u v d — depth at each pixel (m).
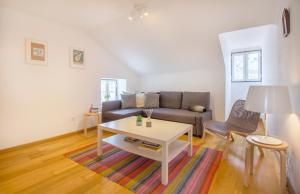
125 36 3.51
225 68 3.67
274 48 2.80
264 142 1.63
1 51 2.44
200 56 3.59
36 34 2.80
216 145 2.77
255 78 4.29
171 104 4.14
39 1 2.34
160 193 1.58
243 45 4.21
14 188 1.64
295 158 1.54
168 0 2.31
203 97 3.71
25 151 2.52
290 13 1.75
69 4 2.43
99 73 3.93
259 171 1.96
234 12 2.40
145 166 2.09
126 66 4.68
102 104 3.73
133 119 2.79
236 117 2.58
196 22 2.73
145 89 5.01
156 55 3.94
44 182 1.75
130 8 2.54
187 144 2.29
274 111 1.53
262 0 2.15
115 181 1.77
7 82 2.51
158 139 1.80
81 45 3.51
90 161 2.21
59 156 2.35
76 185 1.70
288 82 1.85
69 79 3.32
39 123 2.89
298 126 1.47
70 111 3.36
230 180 1.79
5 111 2.50
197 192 1.59
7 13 2.48
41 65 2.88
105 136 3.24
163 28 3.03
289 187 1.66
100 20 2.99
